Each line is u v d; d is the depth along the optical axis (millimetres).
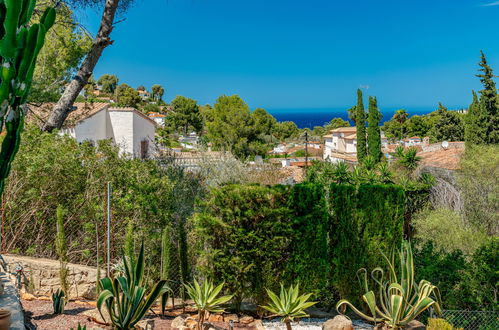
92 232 7375
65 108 10789
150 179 8102
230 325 5723
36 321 5168
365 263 7070
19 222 7199
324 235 7004
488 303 8273
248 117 43031
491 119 31281
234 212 6727
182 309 6840
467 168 12406
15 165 7023
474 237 9586
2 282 5328
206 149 12414
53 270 6484
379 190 7086
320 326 6641
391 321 6121
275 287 6844
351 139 53469
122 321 5012
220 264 6758
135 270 5348
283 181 13164
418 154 20953
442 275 8602
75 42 14492
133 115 23672
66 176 7484
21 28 2658
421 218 9789
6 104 2656
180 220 7000
